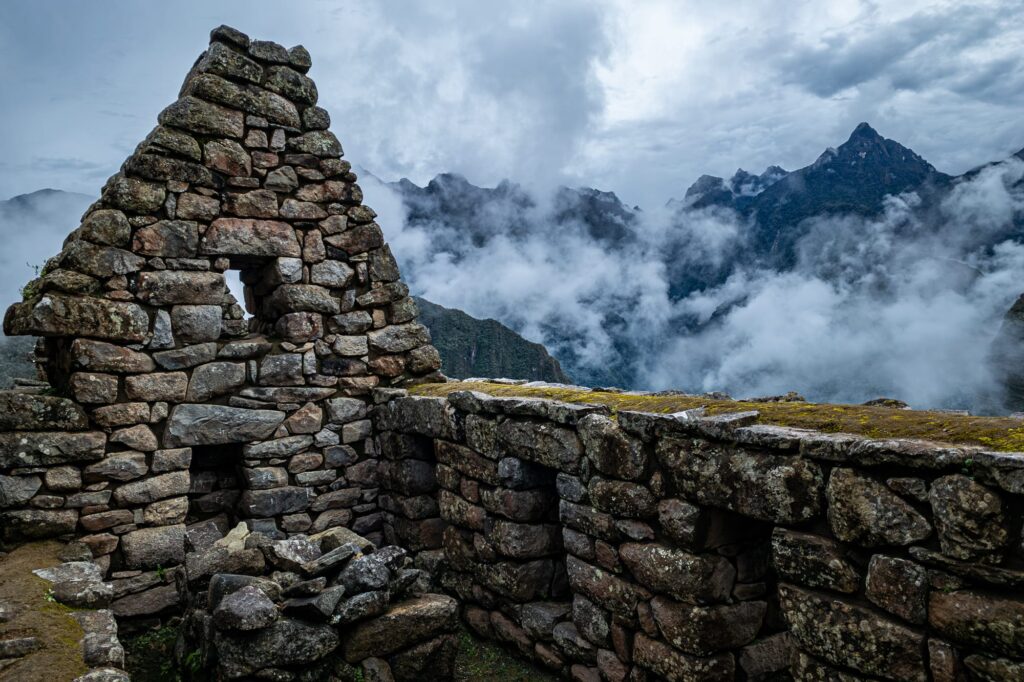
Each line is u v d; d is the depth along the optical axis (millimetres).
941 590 3150
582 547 5355
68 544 5980
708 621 4402
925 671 3236
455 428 6547
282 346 7508
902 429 3512
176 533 6684
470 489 6516
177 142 6941
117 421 6496
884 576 3365
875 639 3402
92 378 6395
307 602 4816
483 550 6332
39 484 6090
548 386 6887
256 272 8117
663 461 4562
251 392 7270
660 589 4617
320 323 7754
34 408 6098
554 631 5629
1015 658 2916
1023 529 2896
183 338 6938
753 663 4609
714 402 4676
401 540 7629
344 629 5023
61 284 6336
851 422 3787
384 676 5043
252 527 7242
